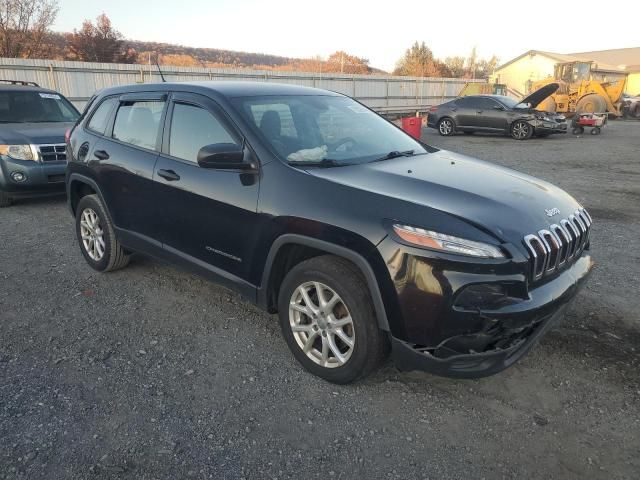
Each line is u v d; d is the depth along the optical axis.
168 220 3.91
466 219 2.66
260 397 3.03
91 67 20.95
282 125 3.58
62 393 3.05
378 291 2.73
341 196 2.91
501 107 18.14
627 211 7.33
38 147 7.30
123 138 4.40
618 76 41.88
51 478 2.42
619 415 2.86
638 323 3.88
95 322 3.95
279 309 3.31
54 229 6.45
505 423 2.80
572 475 2.44
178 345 3.62
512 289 2.59
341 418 2.85
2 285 4.65
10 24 30.81
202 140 3.69
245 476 2.44
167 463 2.52
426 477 2.44
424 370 2.73
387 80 31.97
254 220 3.24
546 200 3.15
